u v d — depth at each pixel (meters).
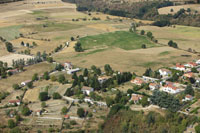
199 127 148.38
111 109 176.62
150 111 171.00
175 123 159.25
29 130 164.88
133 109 175.75
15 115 182.25
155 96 179.38
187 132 150.75
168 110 168.88
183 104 177.25
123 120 168.62
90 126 167.12
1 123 172.75
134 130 161.38
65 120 174.00
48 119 176.00
